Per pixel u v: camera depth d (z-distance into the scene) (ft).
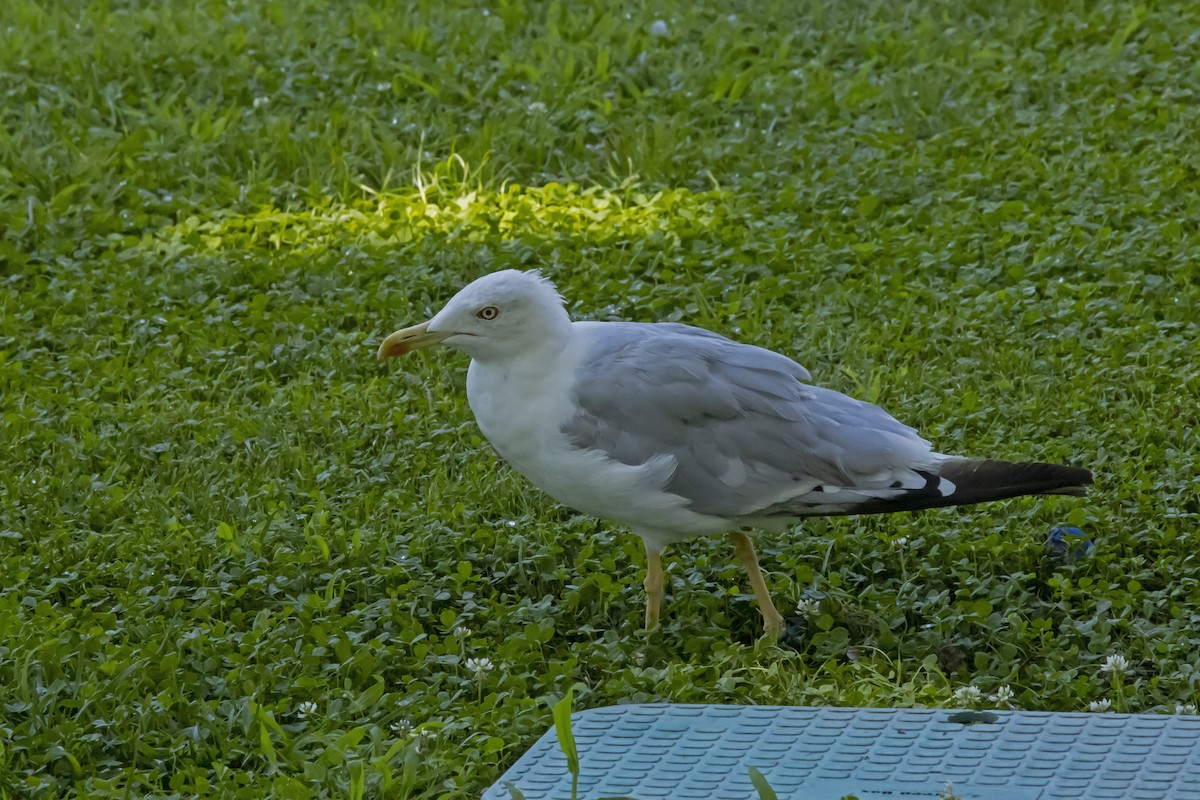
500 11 54.90
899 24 53.62
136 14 55.21
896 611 27.04
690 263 40.16
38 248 42.01
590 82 50.37
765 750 20.76
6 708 24.06
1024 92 48.85
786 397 25.96
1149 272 38.91
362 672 25.32
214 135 47.06
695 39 53.42
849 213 42.65
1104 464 30.94
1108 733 20.67
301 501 31.37
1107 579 27.71
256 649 25.70
